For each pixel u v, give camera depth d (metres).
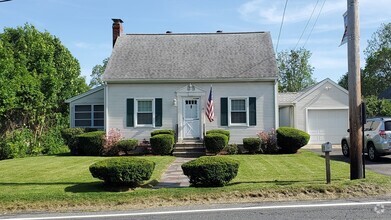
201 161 9.47
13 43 32.66
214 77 20.17
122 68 20.91
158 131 19.81
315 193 8.80
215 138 18.28
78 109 23.02
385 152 14.77
